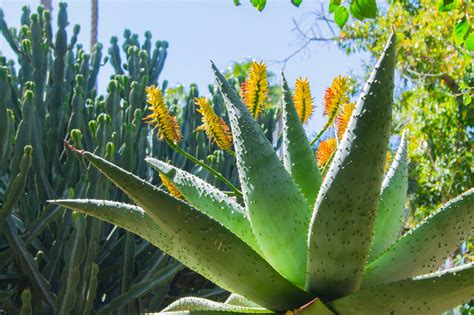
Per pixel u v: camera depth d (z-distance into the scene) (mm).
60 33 8328
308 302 2332
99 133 6949
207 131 2908
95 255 6406
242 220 2551
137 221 2541
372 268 2369
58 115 7859
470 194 2371
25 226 7109
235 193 2748
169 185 2803
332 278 2277
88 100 8344
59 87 8055
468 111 10828
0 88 6512
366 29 11750
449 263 7457
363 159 2143
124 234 7480
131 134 7285
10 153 6715
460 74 10617
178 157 8344
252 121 2494
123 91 8695
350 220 2186
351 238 2205
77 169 7426
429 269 2398
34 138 7105
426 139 11094
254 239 2535
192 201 2604
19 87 8219
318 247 2242
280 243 2402
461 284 2096
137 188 2268
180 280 7750
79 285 6363
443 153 10945
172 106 9078
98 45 9359
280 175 2432
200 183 2617
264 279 2303
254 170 2432
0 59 8141
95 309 7320
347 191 2160
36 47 8102
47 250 7164
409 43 11125
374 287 2186
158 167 2697
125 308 6887
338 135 2863
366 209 2180
